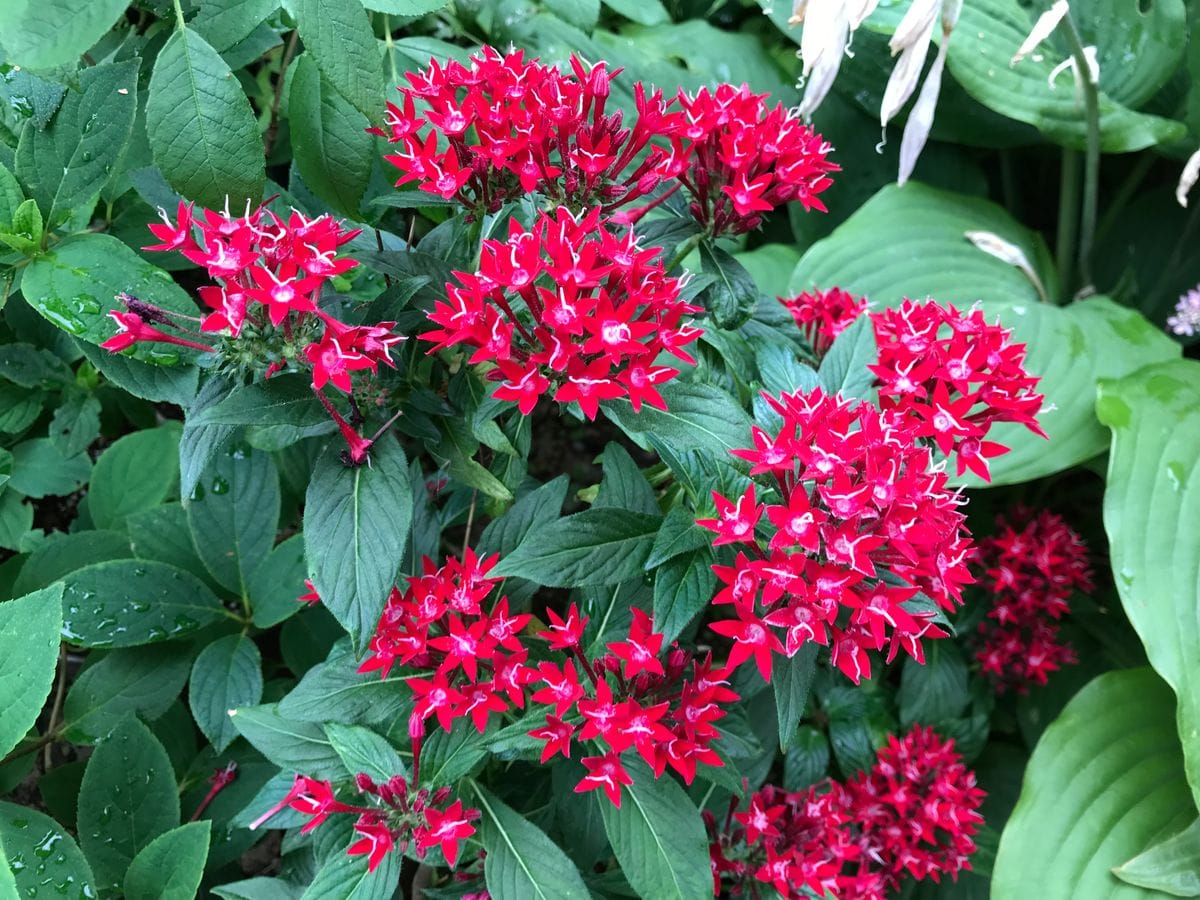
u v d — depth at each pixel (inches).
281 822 13.8
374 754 12.6
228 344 11.1
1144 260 28.5
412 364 13.2
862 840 17.7
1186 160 24.8
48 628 12.4
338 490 11.6
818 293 18.3
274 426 12.4
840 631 11.5
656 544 11.9
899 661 22.5
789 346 15.9
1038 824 17.9
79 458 17.9
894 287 23.6
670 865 12.6
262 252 10.8
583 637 14.1
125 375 13.4
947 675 20.9
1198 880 16.6
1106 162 29.1
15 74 13.1
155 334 11.3
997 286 23.7
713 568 11.2
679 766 12.3
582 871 14.5
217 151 11.9
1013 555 21.0
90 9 10.7
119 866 14.4
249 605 16.3
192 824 13.4
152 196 13.8
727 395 12.0
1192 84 23.5
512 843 12.8
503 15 21.5
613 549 12.4
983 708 22.0
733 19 29.3
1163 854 16.9
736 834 15.1
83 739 15.6
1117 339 21.4
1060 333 21.5
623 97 24.5
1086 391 20.7
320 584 11.2
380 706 13.2
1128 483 18.2
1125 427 18.7
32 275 13.0
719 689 12.6
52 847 13.0
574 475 23.9
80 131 13.5
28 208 13.0
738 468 11.8
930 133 26.6
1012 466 20.0
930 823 17.6
